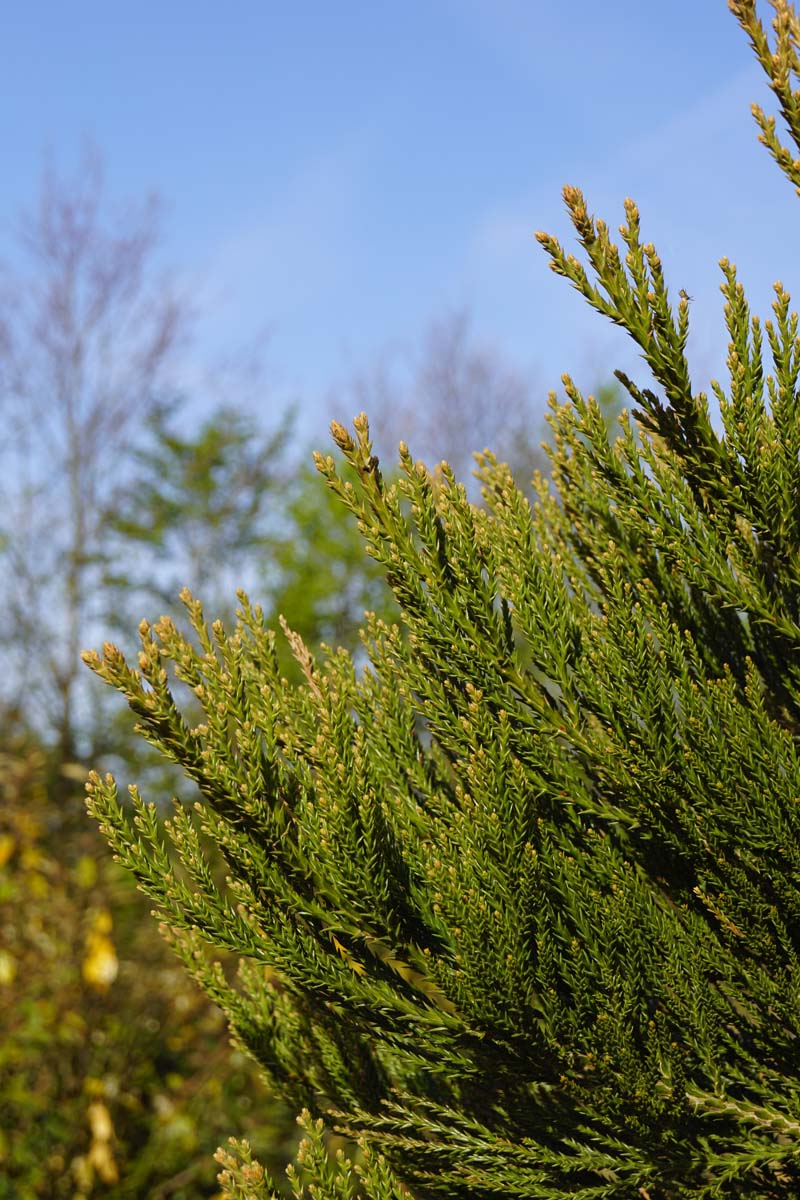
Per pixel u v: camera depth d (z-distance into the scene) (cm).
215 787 178
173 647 182
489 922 173
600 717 192
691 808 188
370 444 191
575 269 182
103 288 1686
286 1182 518
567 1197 186
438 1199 216
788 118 177
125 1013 529
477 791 183
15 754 680
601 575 194
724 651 216
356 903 179
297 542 1095
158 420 1769
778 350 184
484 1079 191
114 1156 504
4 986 492
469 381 1934
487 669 194
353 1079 226
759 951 190
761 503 184
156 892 184
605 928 183
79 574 1553
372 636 224
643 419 197
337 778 178
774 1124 184
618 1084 181
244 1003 235
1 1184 470
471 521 192
